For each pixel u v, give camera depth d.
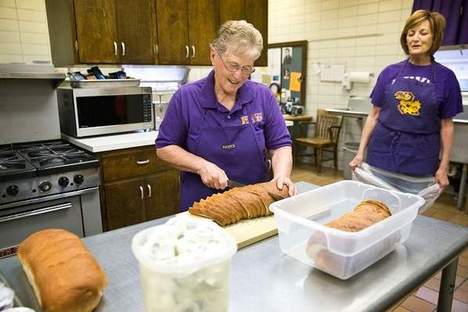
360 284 0.80
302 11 4.86
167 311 0.58
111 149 2.24
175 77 3.35
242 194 1.13
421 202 0.99
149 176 2.47
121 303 0.74
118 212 2.36
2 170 1.84
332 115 4.63
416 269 0.86
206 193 1.38
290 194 1.19
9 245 1.88
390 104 1.90
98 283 0.72
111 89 2.48
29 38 2.80
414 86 1.81
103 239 1.02
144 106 2.69
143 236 0.65
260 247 0.99
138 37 2.60
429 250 0.96
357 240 0.78
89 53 2.41
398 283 0.80
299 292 0.77
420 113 1.80
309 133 5.05
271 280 0.82
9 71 2.10
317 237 0.83
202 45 2.95
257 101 1.41
